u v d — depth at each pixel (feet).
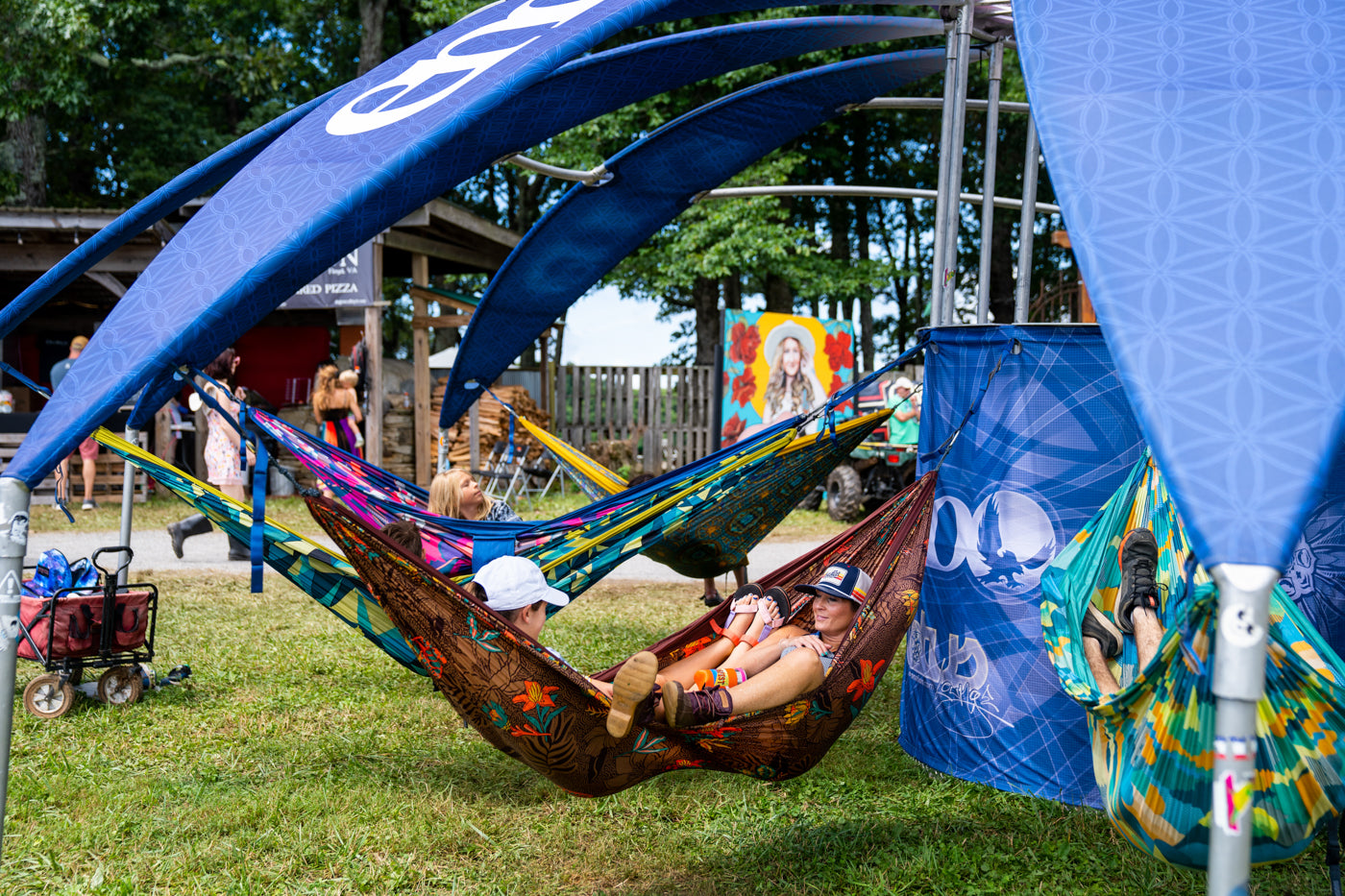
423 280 56.80
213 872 12.83
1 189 73.41
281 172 12.69
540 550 17.52
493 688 11.30
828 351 57.11
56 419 10.77
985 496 15.76
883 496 50.93
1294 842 10.27
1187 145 9.62
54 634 18.34
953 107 19.03
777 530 47.78
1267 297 8.32
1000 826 14.32
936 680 16.53
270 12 94.38
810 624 15.51
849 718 13.14
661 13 14.14
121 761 16.44
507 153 18.10
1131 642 13.34
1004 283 92.07
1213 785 7.25
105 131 91.04
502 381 72.33
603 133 69.56
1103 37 11.27
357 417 49.62
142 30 74.43
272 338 70.18
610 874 12.98
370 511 19.70
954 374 16.48
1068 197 9.37
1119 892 12.40
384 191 12.03
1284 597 12.58
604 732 11.64
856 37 20.74
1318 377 7.83
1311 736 9.86
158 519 45.27
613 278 78.89
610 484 28.35
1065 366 15.14
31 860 12.85
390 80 14.49
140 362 11.01
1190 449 7.56
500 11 16.06
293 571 15.75
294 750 17.11
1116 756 10.63
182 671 20.89
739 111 23.27
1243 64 10.60
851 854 13.46
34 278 60.23
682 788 15.80
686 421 71.10
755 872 13.03
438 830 14.06
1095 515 14.56
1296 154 9.39
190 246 12.19
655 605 29.96
